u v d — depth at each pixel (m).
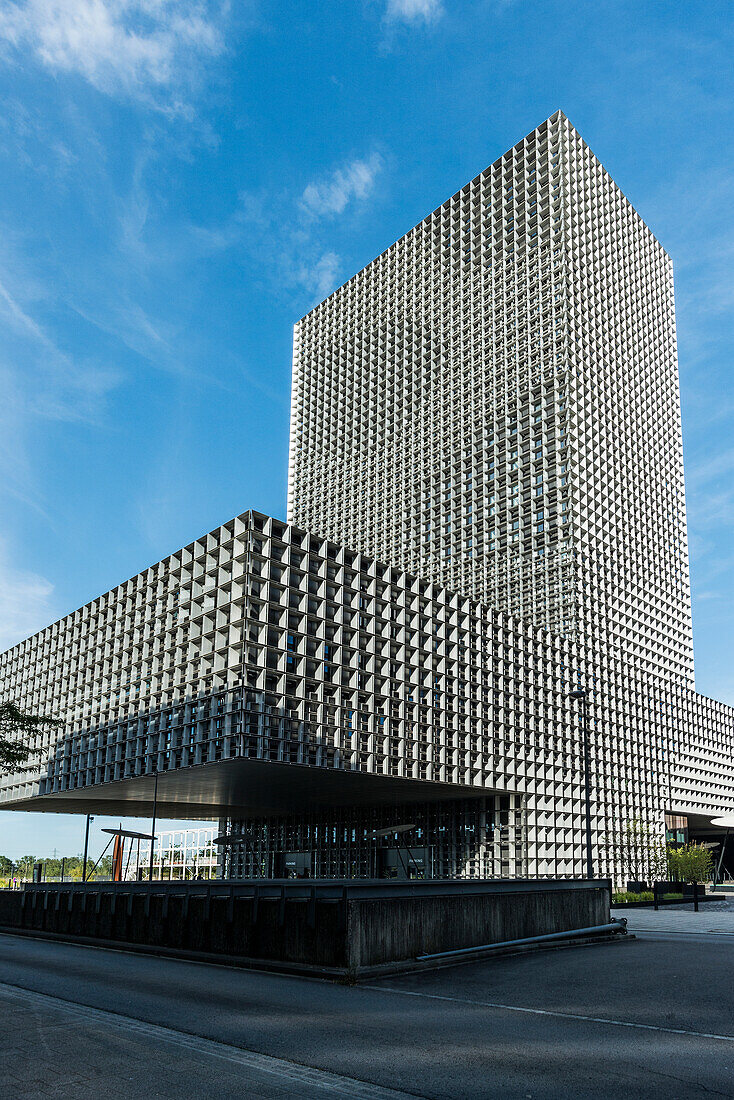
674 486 130.38
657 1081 8.86
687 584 126.12
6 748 41.69
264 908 18.55
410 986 15.52
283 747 55.62
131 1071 8.87
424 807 84.12
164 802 84.06
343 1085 8.62
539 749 81.75
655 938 26.95
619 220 128.50
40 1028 10.88
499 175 122.00
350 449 136.25
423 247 132.88
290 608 58.75
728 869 142.88
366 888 17.39
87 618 73.88
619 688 100.81
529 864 76.50
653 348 132.25
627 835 94.25
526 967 18.25
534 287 111.50
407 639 68.94
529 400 107.19
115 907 22.92
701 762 119.06
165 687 61.47
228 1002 13.29
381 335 136.50
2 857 131.62
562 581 96.81
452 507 113.44
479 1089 8.55
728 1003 13.72
